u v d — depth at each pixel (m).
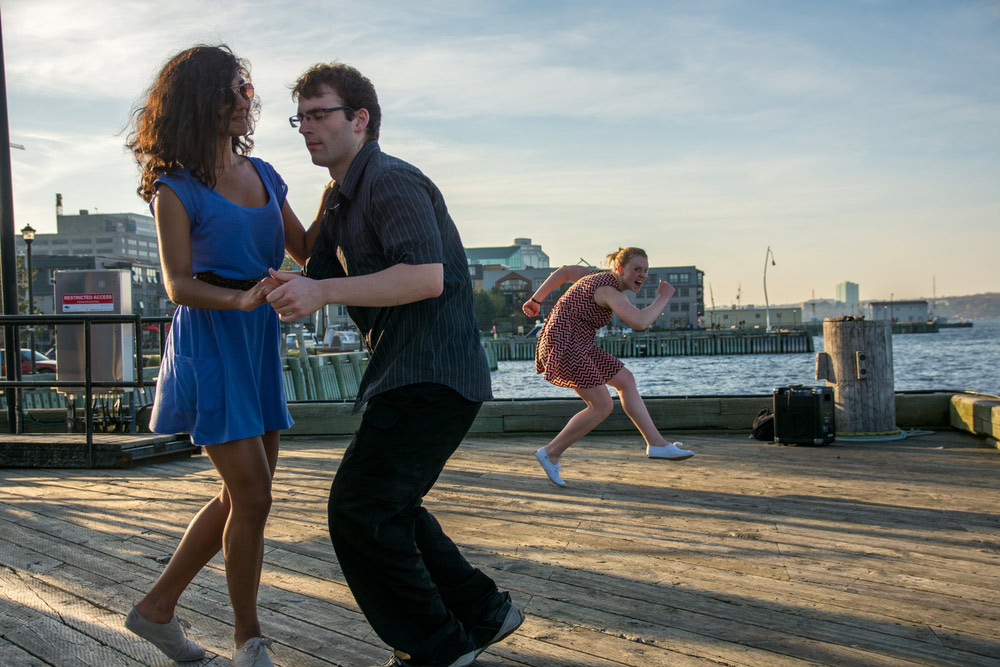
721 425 7.00
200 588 2.90
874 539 3.60
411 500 2.06
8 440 5.74
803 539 3.61
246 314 2.16
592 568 3.19
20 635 2.46
